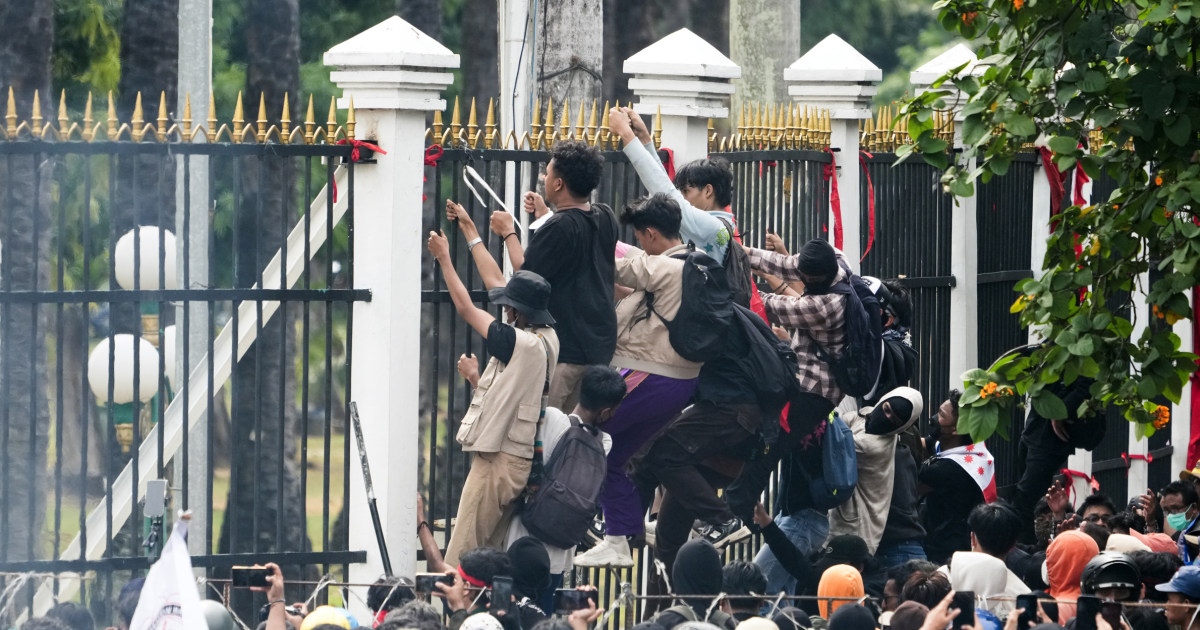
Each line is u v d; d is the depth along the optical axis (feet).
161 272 83.66
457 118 91.81
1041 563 90.79
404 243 88.89
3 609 76.89
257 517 86.74
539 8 118.01
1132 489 158.40
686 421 91.20
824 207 115.14
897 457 104.32
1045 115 82.28
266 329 158.51
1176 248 83.20
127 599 68.59
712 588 76.79
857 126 118.11
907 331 105.09
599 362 88.02
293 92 178.81
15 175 110.52
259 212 86.33
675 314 89.10
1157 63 80.84
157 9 157.58
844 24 338.34
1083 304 85.56
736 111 179.63
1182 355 85.20
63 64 197.16
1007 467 134.72
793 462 100.27
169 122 86.07
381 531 86.02
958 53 125.29
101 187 181.88
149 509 68.69
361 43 88.12
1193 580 75.87
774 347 92.32
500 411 83.15
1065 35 81.30
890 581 82.38
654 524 100.22
